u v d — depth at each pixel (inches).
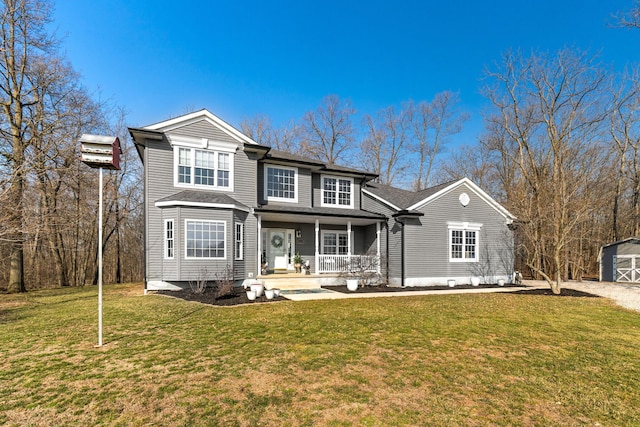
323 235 717.3
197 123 557.3
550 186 759.7
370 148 1455.5
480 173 1207.6
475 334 275.0
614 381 183.6
